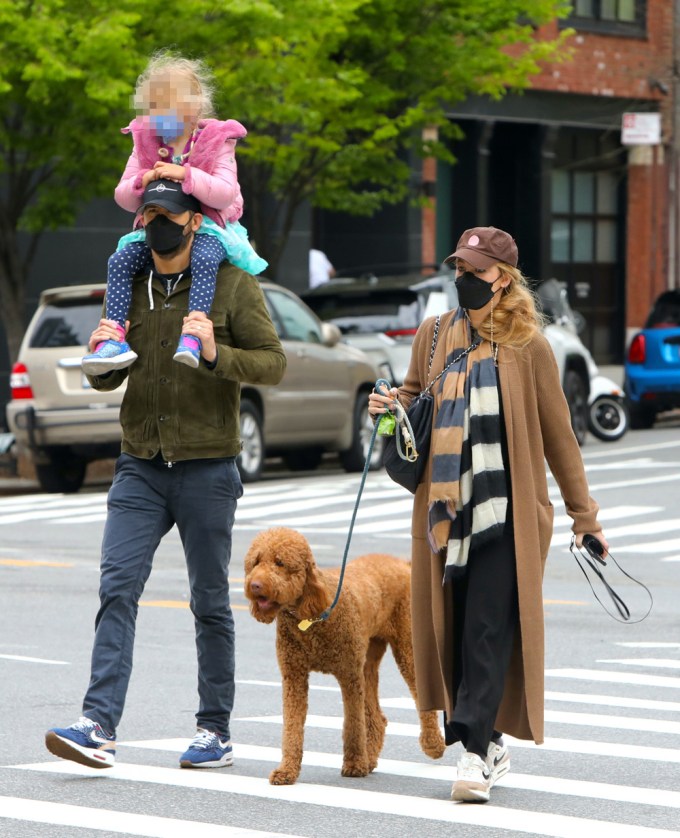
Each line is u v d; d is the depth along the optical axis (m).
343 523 21.19
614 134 51.31
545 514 8.31
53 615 14.68
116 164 27.02
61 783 8.64
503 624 8.16
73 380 23.89
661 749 9.55
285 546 8.02
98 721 8.55
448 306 29.47
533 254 49.12
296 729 8.59
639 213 51.62
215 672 9.05
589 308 51.25
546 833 7.55
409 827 7.67
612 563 17.94
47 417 23.84
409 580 9.12
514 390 8.23
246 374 8.75
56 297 24.27
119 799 8.25
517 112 47.25
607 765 9.12
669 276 48.72
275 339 8.95
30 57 24.72
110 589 8.77
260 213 32.09
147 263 8.97
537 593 8.16
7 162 28.16
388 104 31.20
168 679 11.85
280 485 25.94
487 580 8.16
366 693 9.05
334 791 8.43
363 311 29.25
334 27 27.33
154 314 8.89
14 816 7.89
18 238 34.47
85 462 26.02
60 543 19.81
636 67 50.00
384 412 8.40
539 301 8.63
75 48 24.77
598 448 30.92
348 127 30.59
